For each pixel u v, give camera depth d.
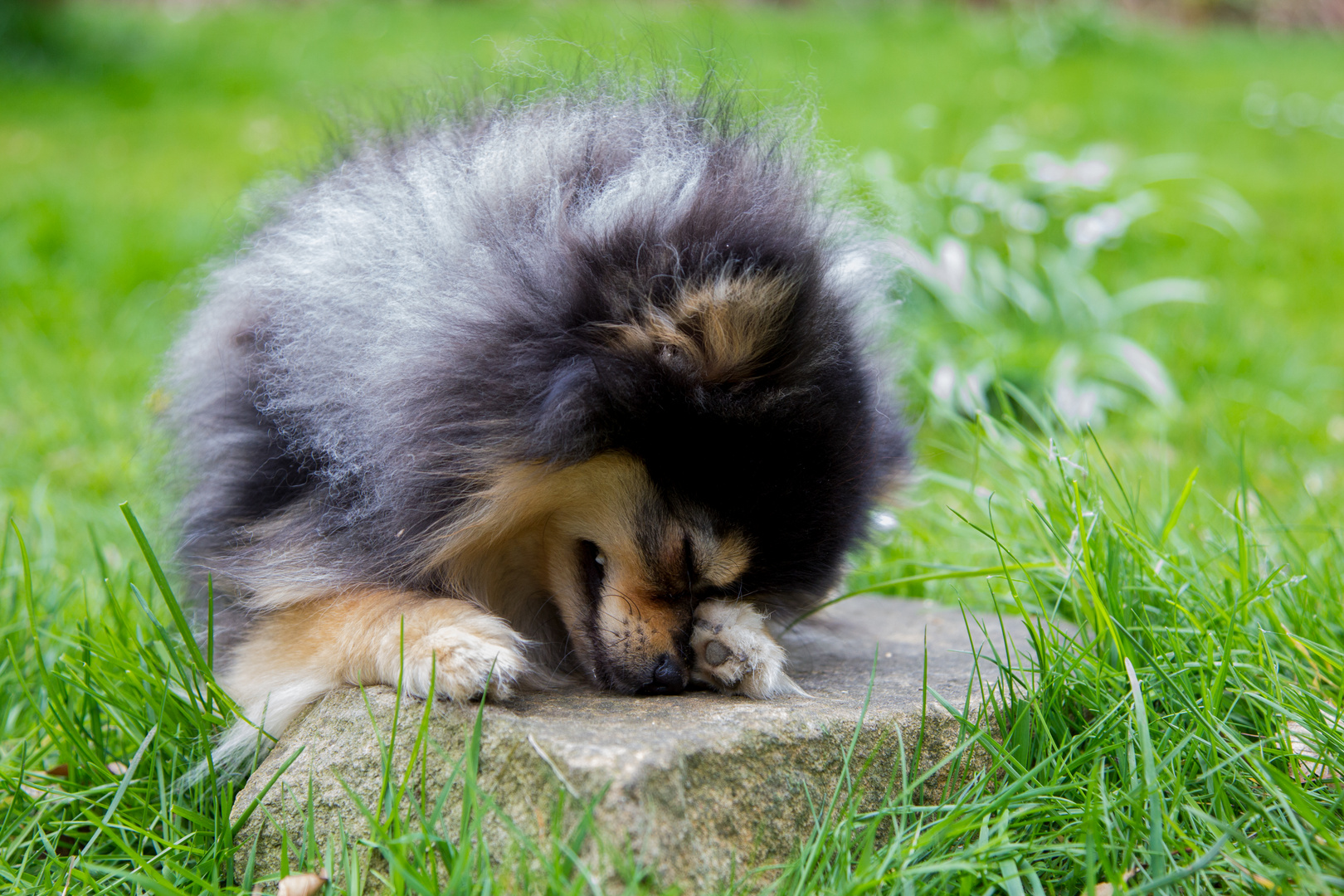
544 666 1.20
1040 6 4.88
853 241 1.20
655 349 1.13
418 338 1.14
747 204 1.15
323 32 4.43
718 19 4.09
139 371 1.73
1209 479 1.43
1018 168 2.42
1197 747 1.12
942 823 1.09
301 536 1.17
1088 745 1.13
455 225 1.15
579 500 1.17
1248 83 3.93
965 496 1.39
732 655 1.16
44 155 2.92
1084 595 1.20
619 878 1.06
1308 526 1.25
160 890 1.08
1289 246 2.41
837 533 1.17
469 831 1.07
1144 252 2.32
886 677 1.18
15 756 1.16
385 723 1.11
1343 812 1.11
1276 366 1.79
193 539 1.21
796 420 1.15
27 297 2.02
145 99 3.59
